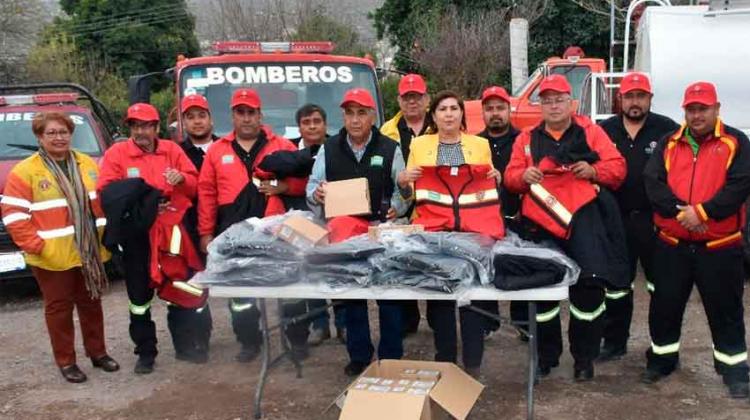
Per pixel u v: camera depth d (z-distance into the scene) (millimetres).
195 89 7496
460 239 4363
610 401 4746
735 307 4746
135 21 35188
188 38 36219
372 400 4047
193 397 5102
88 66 31484
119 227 5086
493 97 5535
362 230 4762
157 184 5320
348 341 5344
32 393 5332
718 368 4844
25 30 29859
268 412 4801
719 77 7531
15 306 7996
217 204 5461
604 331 5473
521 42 17797
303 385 5234
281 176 5332
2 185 7586
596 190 4738
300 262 4410
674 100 7648
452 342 4777
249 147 5434
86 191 5375
